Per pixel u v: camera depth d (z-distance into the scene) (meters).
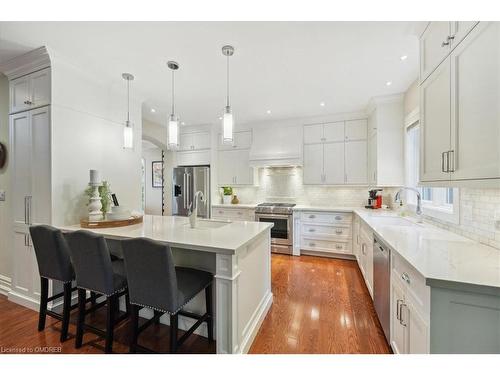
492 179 1.03
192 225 2.17
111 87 2.76
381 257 1.88
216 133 4.95
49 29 1.79
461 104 1.25
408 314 1.32
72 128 2.35
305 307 2.33
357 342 1.79
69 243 1.71
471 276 1.05
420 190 2.85
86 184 2.48
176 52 2.12
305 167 4.25
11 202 2.63
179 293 1.48
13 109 2.41
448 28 1.37
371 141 3.65
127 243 1.45
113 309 1.67
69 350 1.71
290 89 2.99
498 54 1.00
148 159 6.44
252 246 1.90
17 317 2.16
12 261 2.49
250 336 1.77
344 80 2.72
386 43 1.98
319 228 3.93
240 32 1.83
